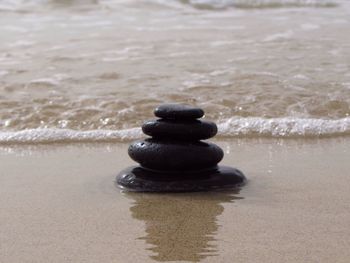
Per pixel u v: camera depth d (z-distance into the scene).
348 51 10.05
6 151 6.27
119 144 6.51
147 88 8.12
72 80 8.57
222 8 14.84
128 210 4.35
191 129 4.80
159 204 4.46
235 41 10.93
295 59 9.54
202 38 11.23
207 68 9.04
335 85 8.16
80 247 3.68
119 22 13.00
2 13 14.03
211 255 3.54
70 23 12.98
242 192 4.74
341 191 4.77
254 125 6.93
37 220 4.18
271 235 3.84
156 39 11.19
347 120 7.02
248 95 7.77
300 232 3.89
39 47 10.69
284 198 4.59
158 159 4.78
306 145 6.33
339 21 12.84
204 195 4.65
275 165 5.57
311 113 7.26
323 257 3.50
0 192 4.86
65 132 6.81
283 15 13.77
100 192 4.80
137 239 3.79
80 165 5.69
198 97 7.75
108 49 10.44
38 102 7.66
